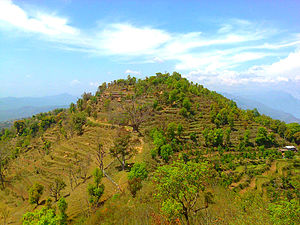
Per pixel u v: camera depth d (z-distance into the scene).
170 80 155.12
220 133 87.31
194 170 18.30
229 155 80.94
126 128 94.81
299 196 49.88
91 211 41.28
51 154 89.69
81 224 35.25
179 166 18.67
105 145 81.62
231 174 67.62
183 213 17.97
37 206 57.12
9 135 158.62
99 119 113.12
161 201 19.20
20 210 58.62
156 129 81.50
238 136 99.81
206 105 127.81
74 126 107.19
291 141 102.94
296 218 15.86
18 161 97.00
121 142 60.00
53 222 32.03
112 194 47.50
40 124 155.12
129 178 44.81
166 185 17.62
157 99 125.50
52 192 59.06
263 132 96.31
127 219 25.27
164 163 61.84
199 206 22.47
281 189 59.25
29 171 81.75
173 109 115.62
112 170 61.50
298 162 76.81
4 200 66.44
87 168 68.94
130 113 93.50
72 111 154.00
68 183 64.81
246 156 82.81
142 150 69.88
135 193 37.91
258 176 67.44
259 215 18.36
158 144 65.75
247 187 61.59
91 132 99.56
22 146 119.25
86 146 85.81
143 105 112.00
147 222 21.66
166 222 19.83
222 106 127.38
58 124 145.00
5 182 77.19
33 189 56.41
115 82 177.12
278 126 114.19
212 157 78.25
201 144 87.75
